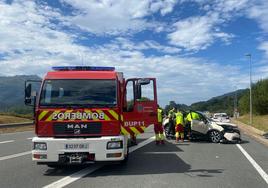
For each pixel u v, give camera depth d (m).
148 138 23.20
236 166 12.20
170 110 23.53
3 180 9.76
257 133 30.48
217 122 21.19
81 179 9.88
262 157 14.54
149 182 9.45
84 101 10.65
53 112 10.52
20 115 49.69
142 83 11.90
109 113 10.55
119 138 10.45
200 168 11.74
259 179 9.96
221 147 18.33
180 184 9.22
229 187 8.93
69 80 10.91
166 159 13.79
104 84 10.86
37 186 9.00
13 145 18.97
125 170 11.31
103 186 8.97
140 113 12.01
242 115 89.94
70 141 10.24
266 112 76.38
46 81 10.88
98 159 10.27
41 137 10.50
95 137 10.46
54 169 11.50
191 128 21.12
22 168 11.70
